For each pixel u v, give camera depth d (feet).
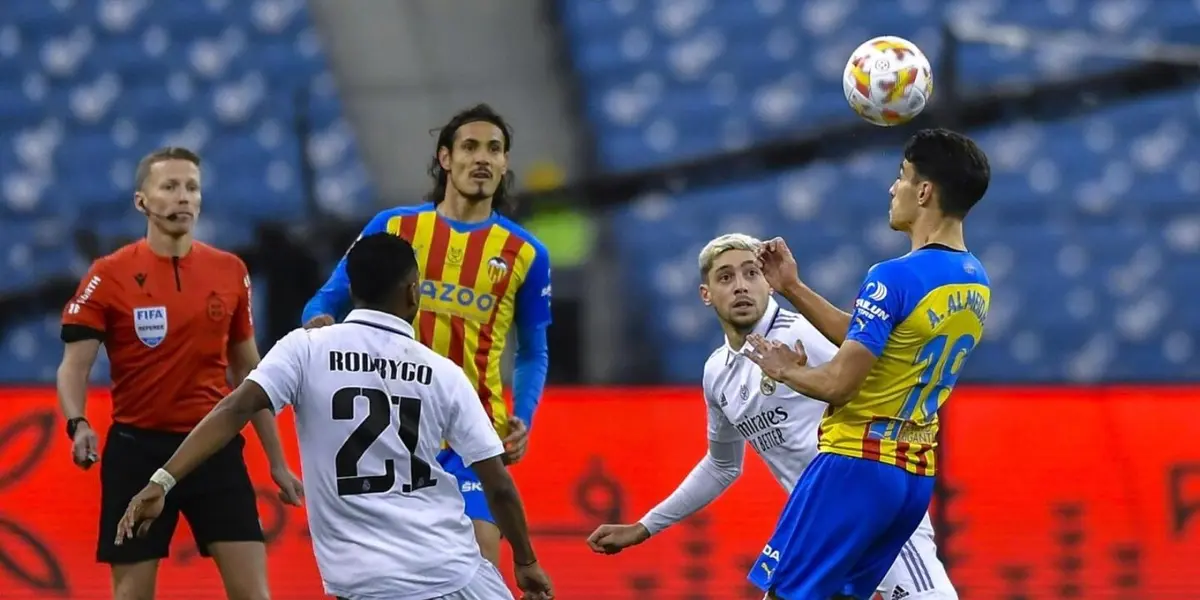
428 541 46.78
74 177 154.10
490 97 154.81
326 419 46.70
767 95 151.74
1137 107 144.56
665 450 82.53
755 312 59.26
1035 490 80.07
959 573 79.82
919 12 153.48
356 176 151.43
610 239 142.72
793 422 59.57
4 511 81.82
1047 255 140.56
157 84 158.61
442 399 47.50
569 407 83.15
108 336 62.18
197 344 62.28
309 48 158.81
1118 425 80.23
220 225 148.25
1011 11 151.74
